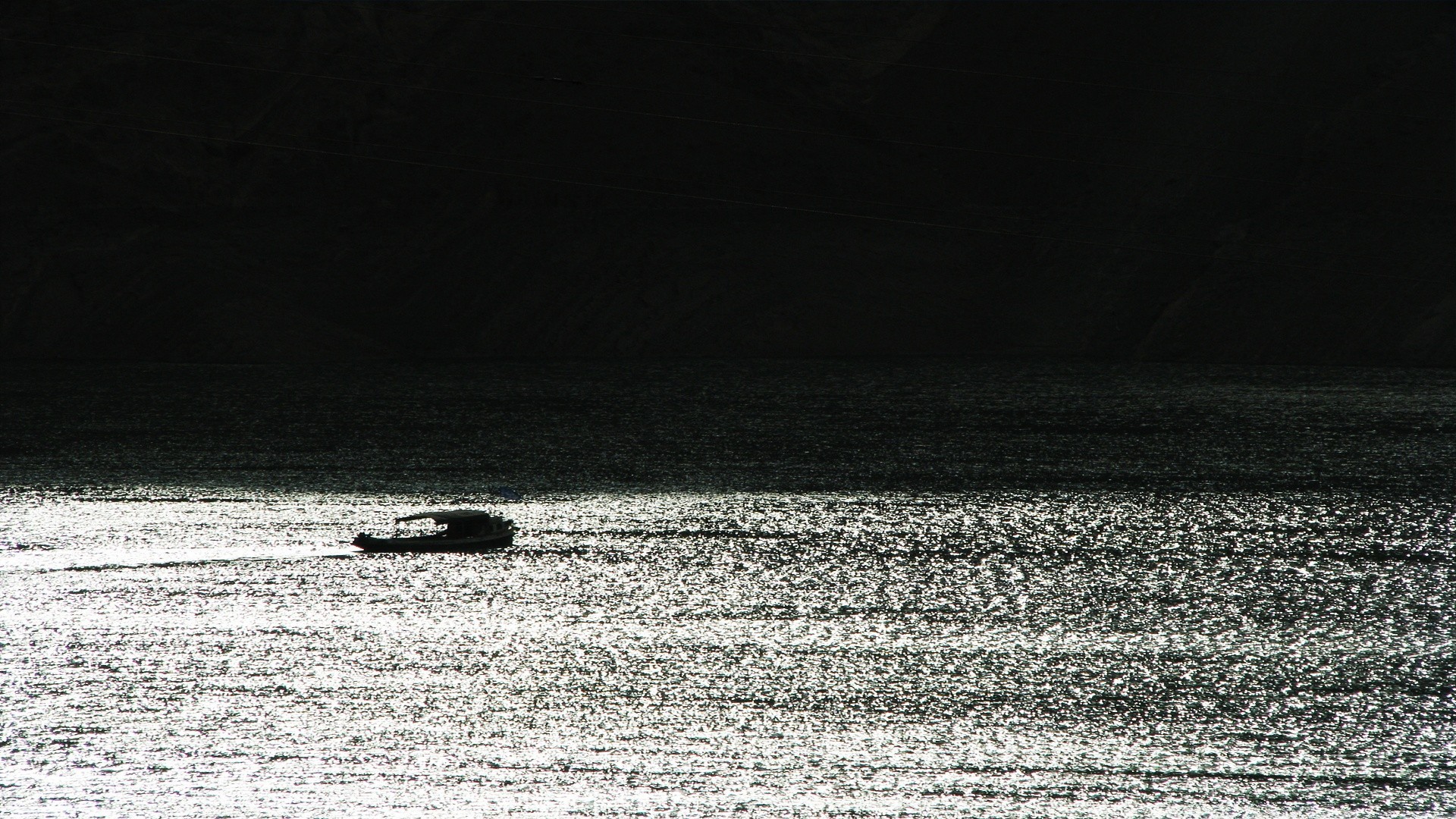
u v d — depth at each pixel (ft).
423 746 514.68
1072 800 470.80
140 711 544.21
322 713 544.21
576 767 496.23
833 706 554.05
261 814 459.73
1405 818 457.27
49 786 479.82
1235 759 504.02
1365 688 575.38
